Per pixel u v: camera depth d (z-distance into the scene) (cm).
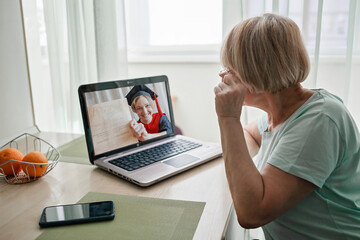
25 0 170
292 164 73
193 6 197
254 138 121
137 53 206
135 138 109
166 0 201
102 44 160
